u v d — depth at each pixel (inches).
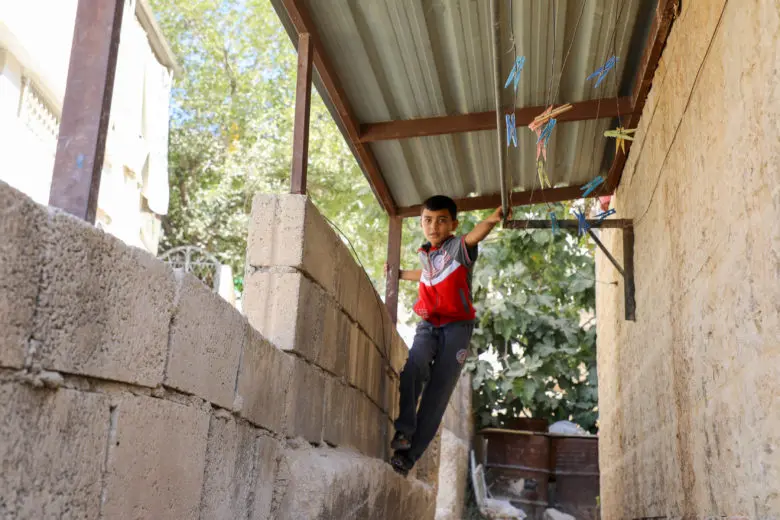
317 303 136.4
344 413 157.6
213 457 89.7
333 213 593.9
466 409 374.3
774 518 91.2
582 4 151.6
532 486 382.0
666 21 143.5
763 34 90.7
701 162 123.3
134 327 69.1
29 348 53.6
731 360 108.6
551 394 432.1
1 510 50.9
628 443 212.7
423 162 216.4
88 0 73.0
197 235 657.0
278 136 679.1
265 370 109.3
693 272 130.6
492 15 110.7
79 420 60.1
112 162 390.6
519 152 212.7
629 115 184.7
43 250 55.1
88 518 61.7
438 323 179.9
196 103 689.0
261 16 697.0
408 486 210.1
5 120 300.0
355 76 176.9
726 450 112.3
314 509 116.4
